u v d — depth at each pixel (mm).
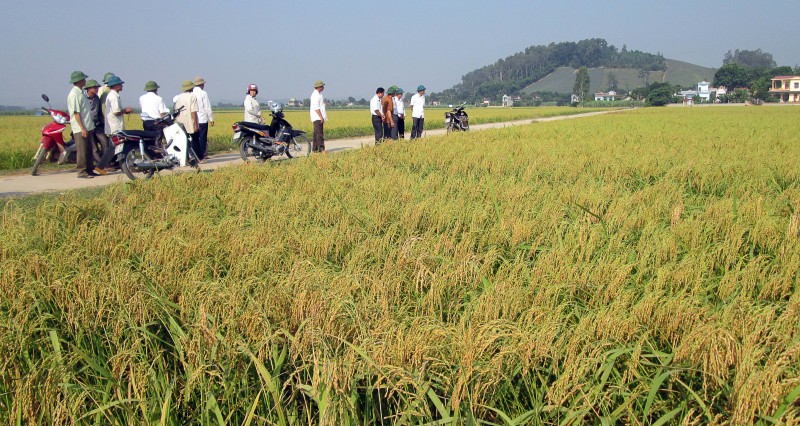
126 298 3730
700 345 2973
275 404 2801
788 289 4074
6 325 3344
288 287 3760
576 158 11148
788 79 114312
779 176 8781
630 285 4246
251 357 2934
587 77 160000
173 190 7809
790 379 2486
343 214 6352
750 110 52938
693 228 5379
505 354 2943
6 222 5934
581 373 2820
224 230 5523
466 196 7449
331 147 18562
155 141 11086
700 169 9023
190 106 13461
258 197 7141
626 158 10648
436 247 4941
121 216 6207
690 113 44406
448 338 3113
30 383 2824
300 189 8062
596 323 3346
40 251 4770
